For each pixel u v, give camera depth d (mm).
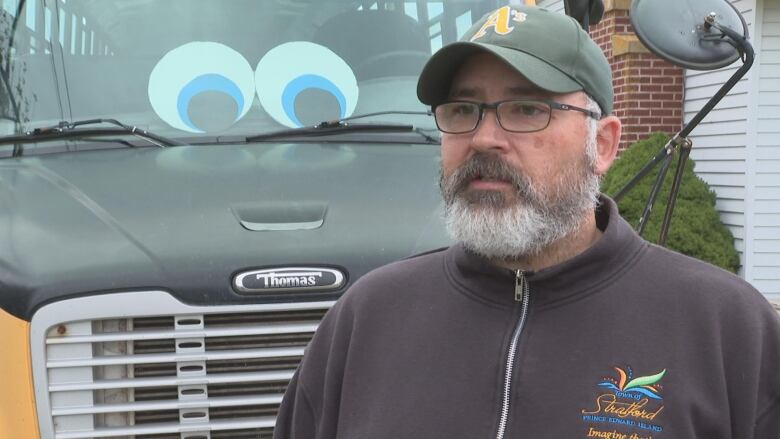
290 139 3496
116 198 2891
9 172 3111
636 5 3180
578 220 1788
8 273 2578
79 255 2613
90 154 3322
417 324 1824
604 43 10172
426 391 1746
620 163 8586
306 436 1991
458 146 1799
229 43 3637
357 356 1858
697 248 8195
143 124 3467
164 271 2584
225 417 2641
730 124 8852
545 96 1735
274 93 3588
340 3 3791
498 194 1751
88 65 3568
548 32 1736
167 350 2609
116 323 2586
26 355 2523
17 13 3623
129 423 2602
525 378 1679
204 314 2594
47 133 3379
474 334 1766
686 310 1665
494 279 1787
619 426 1601
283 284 2611
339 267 2646
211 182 3002
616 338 1667
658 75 9695
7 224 2750
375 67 3717
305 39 3701
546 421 1642
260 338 2650
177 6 3689
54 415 2543
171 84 3547
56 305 2525
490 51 1700
